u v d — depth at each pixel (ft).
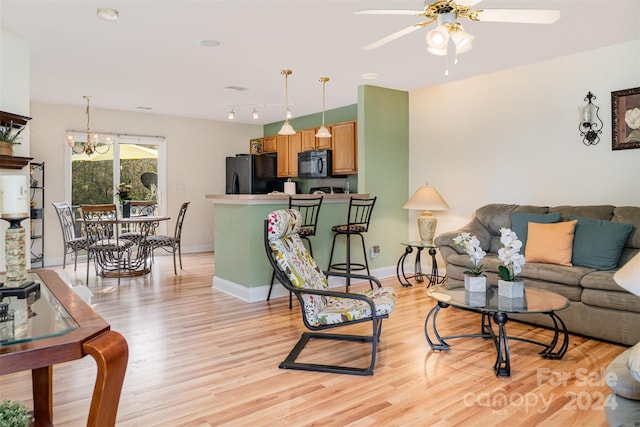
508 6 10.02
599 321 10.30
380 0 9.66
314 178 22.91
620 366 5.22
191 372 8.63
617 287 9.89
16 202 6.10
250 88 17.97
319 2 9.70
